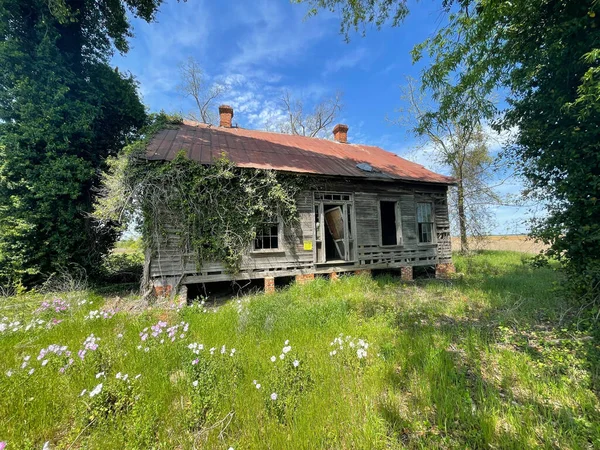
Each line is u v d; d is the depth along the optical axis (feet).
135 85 35.53
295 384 8.96
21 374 9.57
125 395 8.25
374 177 31.14
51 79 26.02
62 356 10.78
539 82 17.15
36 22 26.45
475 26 15.89
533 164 18.38
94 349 10.83
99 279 31.19
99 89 31.27
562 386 9.25
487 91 18.25
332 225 33.71
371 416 7.82
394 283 29.81
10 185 24.02
